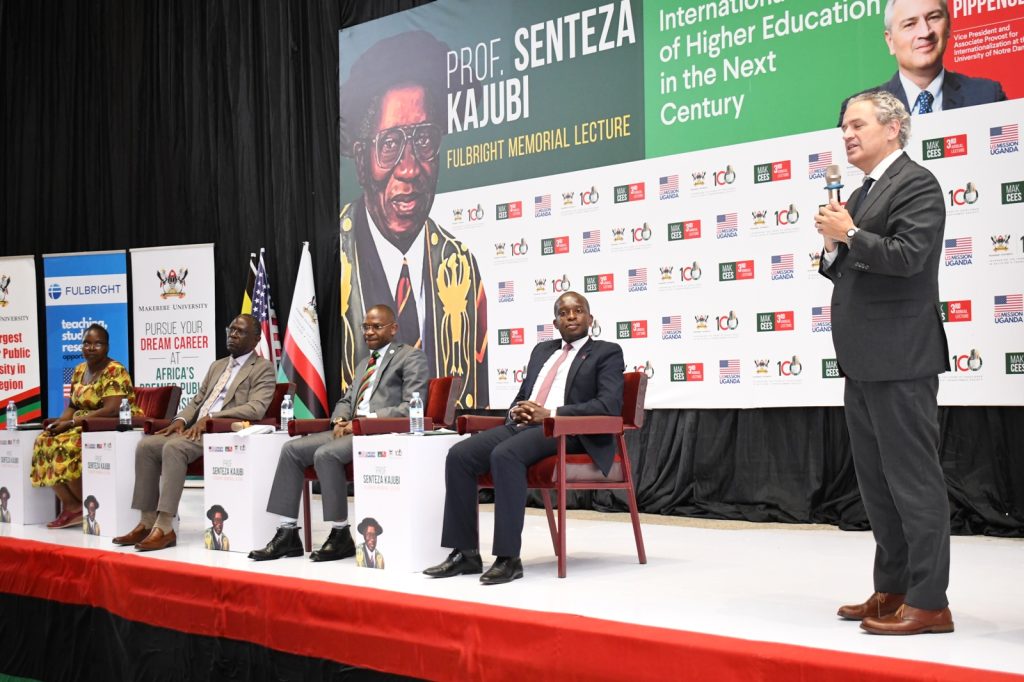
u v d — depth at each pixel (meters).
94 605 3.94
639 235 5.85
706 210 5.59
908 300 2.48
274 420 4.77
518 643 2.61
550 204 6.24
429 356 6.79
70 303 8.20
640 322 5.83
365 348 7.07
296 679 3.18
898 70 4.96
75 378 5.49
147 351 7.88
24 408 8.37
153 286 7.88
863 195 2.68
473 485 3.52
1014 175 4.63
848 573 3.49
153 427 4.75
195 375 7.74
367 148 7.15
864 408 2.62
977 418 4.80
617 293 5.93
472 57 6.66
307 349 7.17
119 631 3.81
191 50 8.16
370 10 7.29
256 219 7.84
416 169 6.90
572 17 6.19
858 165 2.67
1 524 5.39
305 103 7.62
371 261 7.10
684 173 5.68
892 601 2.59
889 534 2.60
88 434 4.85
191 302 7.77
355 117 7.23
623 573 3.52
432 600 2.90
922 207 2.47
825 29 5.20
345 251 7.23
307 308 7.21
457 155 6.69
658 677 2.33
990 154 4.69
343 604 3.05
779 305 5.33
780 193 5.34
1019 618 2.61
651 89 5.82
